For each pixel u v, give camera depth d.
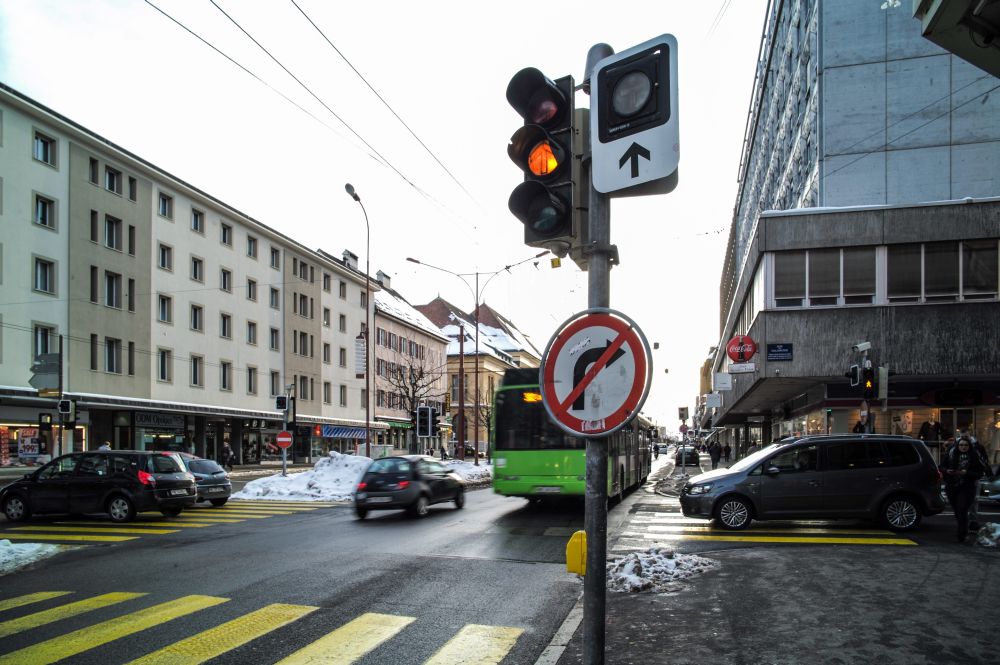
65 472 14.58
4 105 29.38
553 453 15.27
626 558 8.43
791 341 20.55
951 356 19.53
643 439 26.23
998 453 20.33
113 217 34.75
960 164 22.75
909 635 5.37
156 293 37.28
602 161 3.23
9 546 10.00
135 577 8.27
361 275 59.06
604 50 3.42
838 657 4.89
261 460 47.16
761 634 5.46
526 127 3.45
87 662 5.12
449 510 16.30
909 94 23.25
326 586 7.70
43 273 31.23
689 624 5.79
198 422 40.91
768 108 36.59
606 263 3.30
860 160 23.42
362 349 37.09
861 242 20.25
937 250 19.89
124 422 35.00
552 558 9.45
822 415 22.33
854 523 12.63
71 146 32.50
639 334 3.18
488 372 82.31
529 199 3.50
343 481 21.97
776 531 11.57
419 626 6.07
